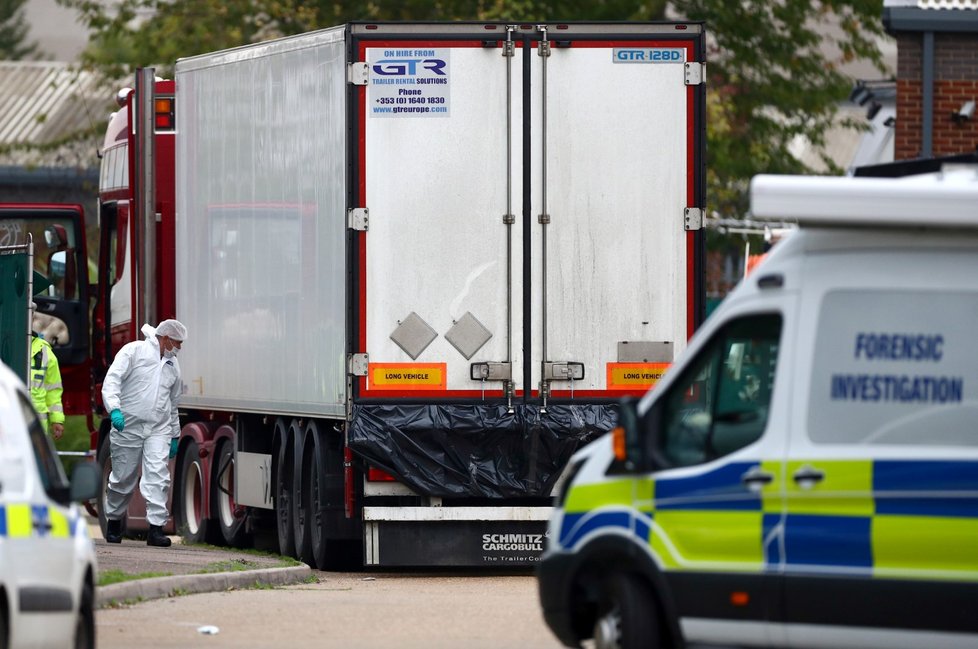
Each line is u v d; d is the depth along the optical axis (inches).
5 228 3371.1
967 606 1295.5
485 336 2319.1
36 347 2928.2
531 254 2320.4
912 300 1333.7
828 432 1332.4
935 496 1305.4
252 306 2593.5
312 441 2466.8
